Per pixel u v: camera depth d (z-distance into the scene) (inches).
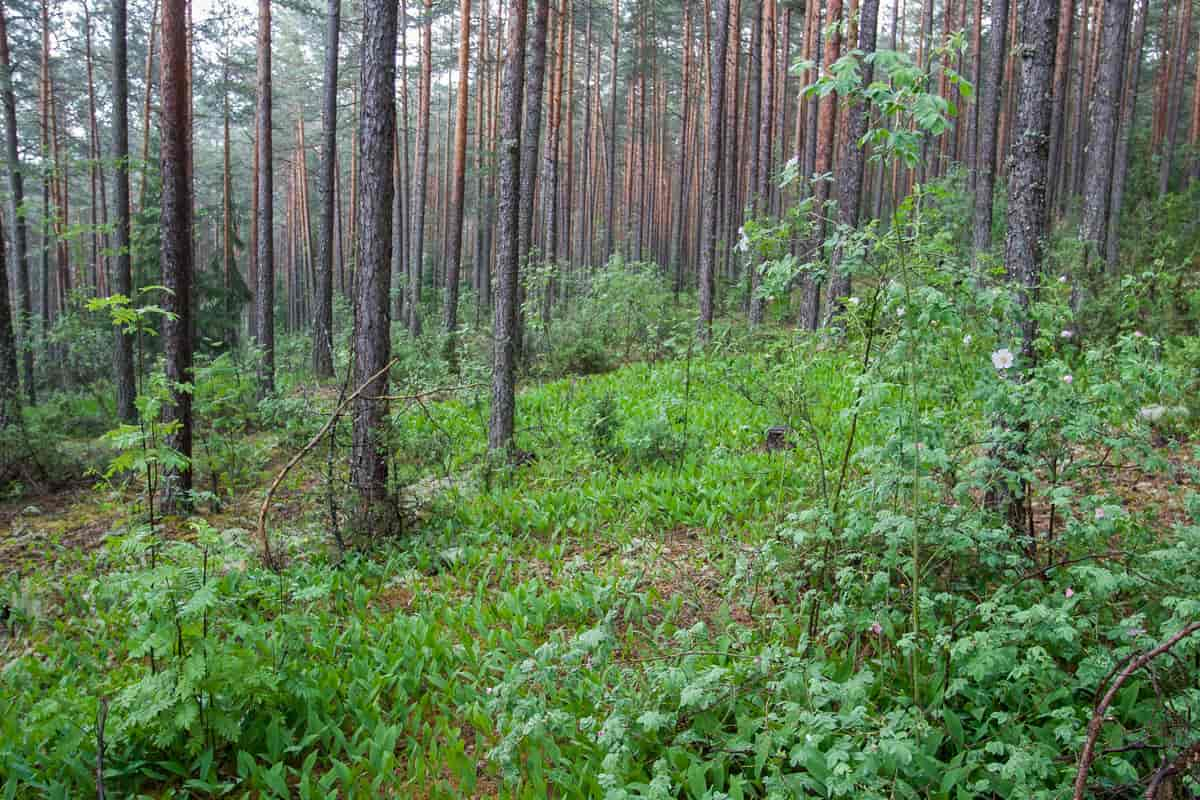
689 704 151.3
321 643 198.4
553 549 266.1
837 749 119.0
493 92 1183.6
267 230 692.7
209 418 436.1
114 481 399.2
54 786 146.6
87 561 283.9
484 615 216.5
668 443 371.2
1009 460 172.4
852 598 174.7
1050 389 156.3
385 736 162.2
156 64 1114.1
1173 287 359.6
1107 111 483.8
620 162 1873.8
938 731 136.3
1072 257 418.9
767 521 261.9
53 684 191.8
